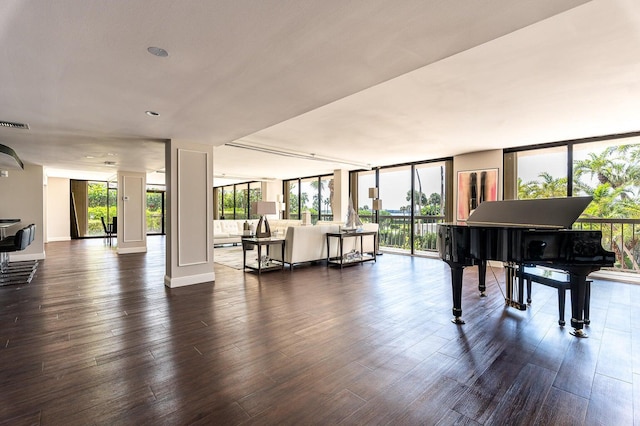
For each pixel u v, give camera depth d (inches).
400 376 82.4
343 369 86.0
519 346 101.0
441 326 118.1
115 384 78.0
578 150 209.5
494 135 196.5
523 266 138.0
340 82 94.7
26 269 226.7
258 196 488.1
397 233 325.1
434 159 287.1
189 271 181.9
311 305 143.5
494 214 149.6
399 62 81.9
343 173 349.1
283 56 78.4
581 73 107.7
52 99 107.8
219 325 118.4
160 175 383.2
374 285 182.4
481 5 57.8
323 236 252.4
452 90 123.0
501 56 95.7
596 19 76.3
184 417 65.7
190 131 154.5
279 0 56.2
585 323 116.5
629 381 80.3
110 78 90.9
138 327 116.3
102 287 175.9
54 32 66.2
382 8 58.5
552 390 76.2
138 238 322.0
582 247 107.1
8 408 68.1
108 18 61.5
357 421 64.6
